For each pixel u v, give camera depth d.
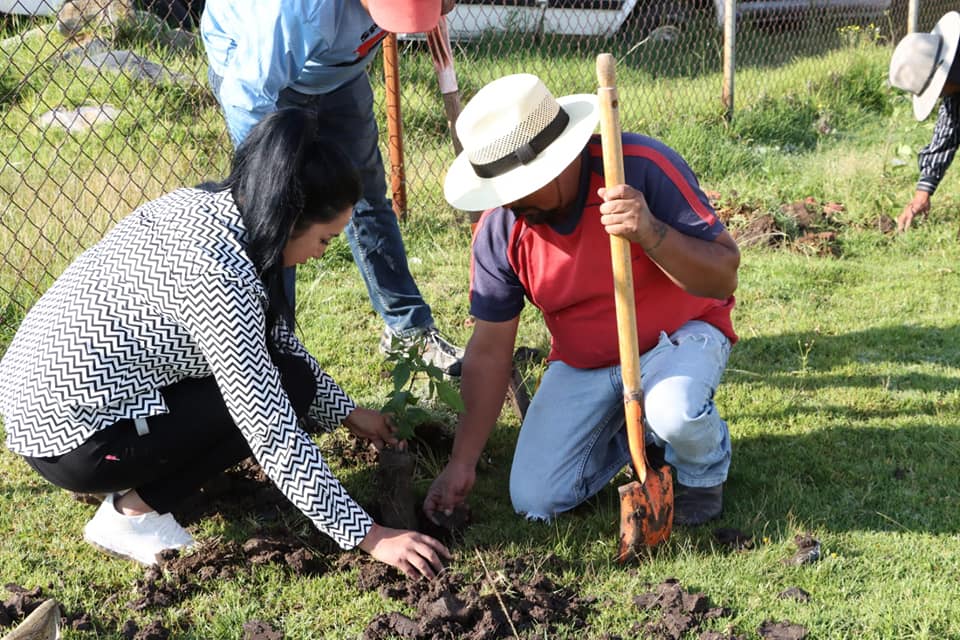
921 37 5.18
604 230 2.79
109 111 6.79
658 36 9.53
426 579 2.66
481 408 3.03
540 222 2.81
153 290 2.45
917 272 5.18
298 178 2.37
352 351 4.28
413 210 5.90
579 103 2.73
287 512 3.07
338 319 4.58
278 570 2.77
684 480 2.99
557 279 2.91
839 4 10.78
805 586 2.68
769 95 8.49
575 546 2.88
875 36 10.21
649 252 2.61
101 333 2.49
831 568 2.74
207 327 2.42
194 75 6.83
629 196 2.50
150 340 2.51
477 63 8.11
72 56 7.25
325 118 3.73
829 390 3.90
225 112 3.29
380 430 3.11
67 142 6.40
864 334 4.43
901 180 6.54
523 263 2.93
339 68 3.38
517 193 2.57
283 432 2.49
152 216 2.55
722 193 6.60
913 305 4.75
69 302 2.53
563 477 3.01
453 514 2.98
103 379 2.51
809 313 4.69
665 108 8.02
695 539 2.91
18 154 6.18
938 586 2.65
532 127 2.57
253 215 2.41
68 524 3.01
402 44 8.07
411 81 7.58
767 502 3.09
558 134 2.61
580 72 8.48
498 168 2.60
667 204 2.72
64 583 2.73
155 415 2.61
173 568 2.75
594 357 3.04
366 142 3.87
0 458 3.38
